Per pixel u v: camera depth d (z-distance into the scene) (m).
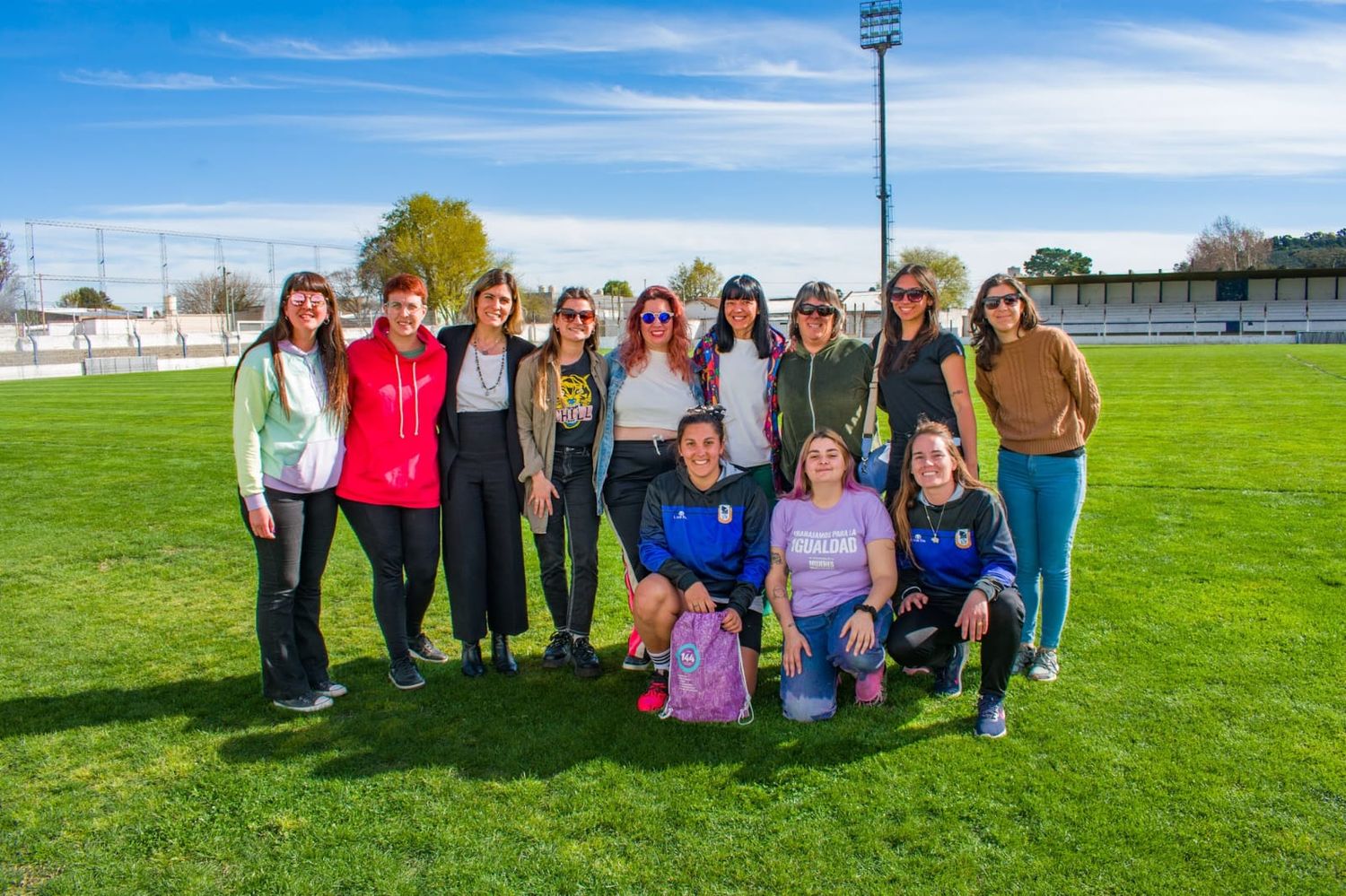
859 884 2.69
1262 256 87.19
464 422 4.29
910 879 2.71
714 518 4.10
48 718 3.97
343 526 7.85
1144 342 50.22
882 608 3.93
